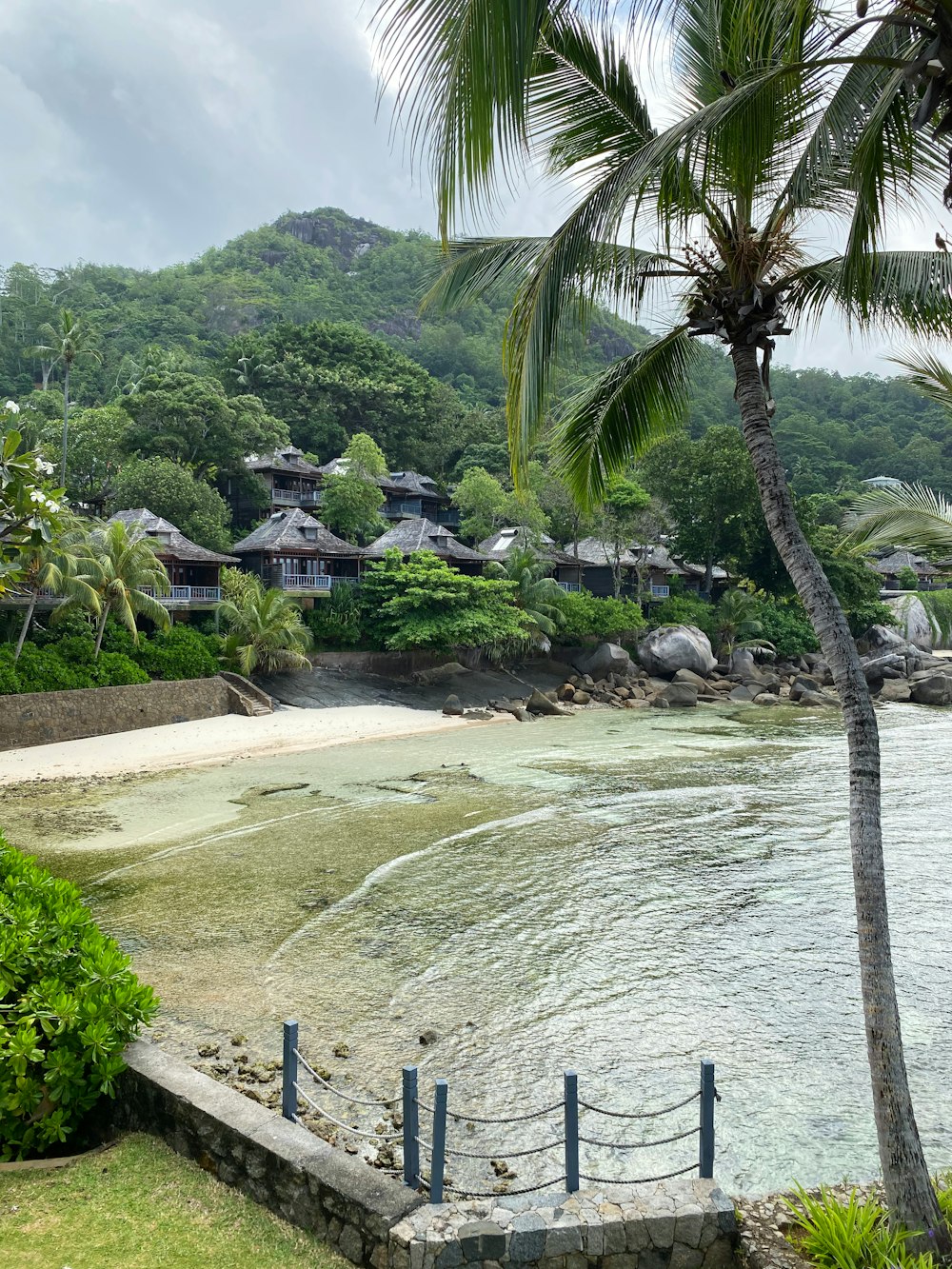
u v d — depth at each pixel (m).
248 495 66.94
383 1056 10.73
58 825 22.50
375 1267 5.62
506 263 9.27
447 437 93.38
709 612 65.75
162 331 131.00
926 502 13.75
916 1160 6.00
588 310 7.78
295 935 14.85
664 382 9.72
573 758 33.56
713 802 25.64
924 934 15.22
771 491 6.94
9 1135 6.93
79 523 40.78
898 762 32.91
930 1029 11.64
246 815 23.80
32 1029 6.98
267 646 45.81
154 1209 6.13
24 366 107.88
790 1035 11.50
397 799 26.03
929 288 8.22
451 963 13.73
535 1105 9.73
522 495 7.35
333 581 55.78
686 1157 8.84
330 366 91.81
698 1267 5.96
